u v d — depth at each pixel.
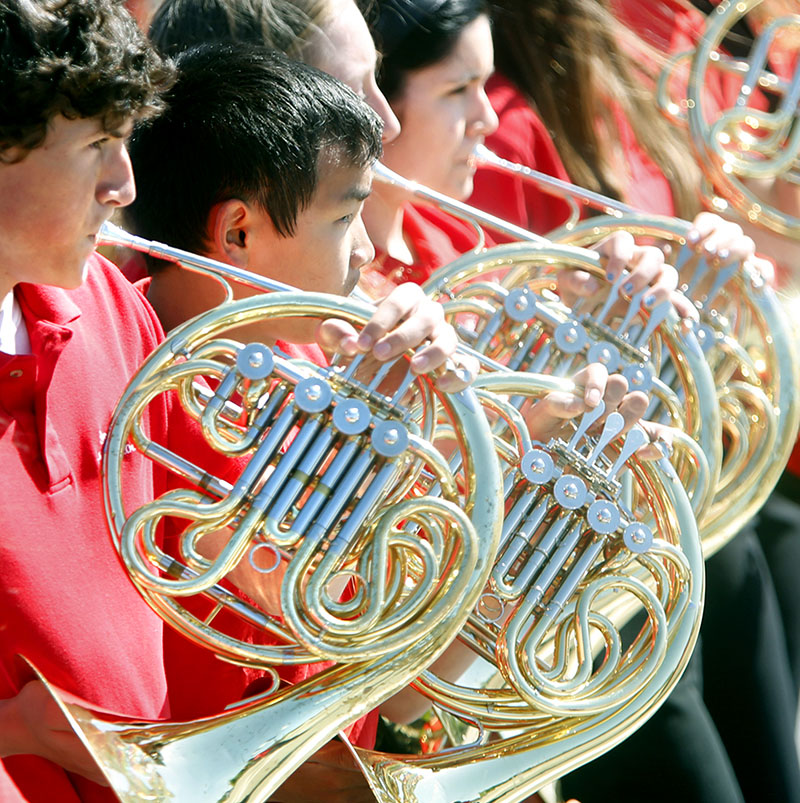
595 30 6.35
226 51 3.86
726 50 7.03
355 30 4.58
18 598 2.95
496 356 4.18
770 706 5.86
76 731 2.84
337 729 3.05
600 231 4.82
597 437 3.89
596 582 3.66
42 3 2.65
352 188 3.80
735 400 4.88
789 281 6.45
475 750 3.65
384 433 3.06
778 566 6.29
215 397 3.07
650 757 5.39
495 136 5.98
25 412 3.06
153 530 3.08
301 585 3.04
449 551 3.15
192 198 3.75
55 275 2.87
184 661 3.67
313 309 3.17
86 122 2.73
